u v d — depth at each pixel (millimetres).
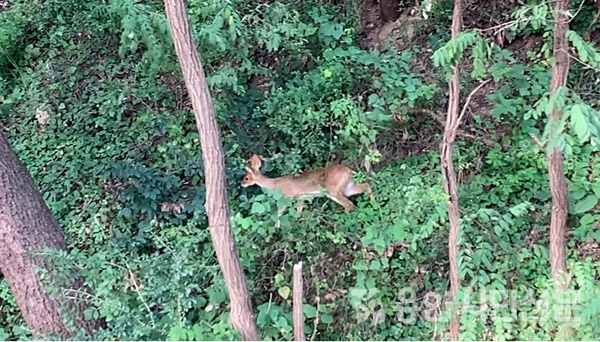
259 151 5344
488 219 4109
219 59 5359
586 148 4766
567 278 3895
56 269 4176
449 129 3779
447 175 3869
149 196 4977
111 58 6621
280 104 5297
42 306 4312
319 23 5934
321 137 5219
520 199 4734
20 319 4863
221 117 5246
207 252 4543
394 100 5168
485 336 3926
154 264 4125
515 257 4188
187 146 5539
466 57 5465
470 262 3914
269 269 4617
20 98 6680
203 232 4480
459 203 4590
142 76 6156
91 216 5246
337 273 4547
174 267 4082
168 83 6086
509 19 5676
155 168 5477
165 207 4988
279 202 4574
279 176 5027
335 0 6445
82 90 6469
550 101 3152
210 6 5012
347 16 6371
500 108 4988
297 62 5855
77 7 6977
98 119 6055
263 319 4090
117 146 5789
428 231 4145
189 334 3719
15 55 7012
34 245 4383
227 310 4125
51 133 6164
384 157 5250
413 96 5117
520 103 5086
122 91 6051
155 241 4531
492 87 5410
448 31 5984
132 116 6066
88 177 5574
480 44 3467
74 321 4207
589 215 4480
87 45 6766
